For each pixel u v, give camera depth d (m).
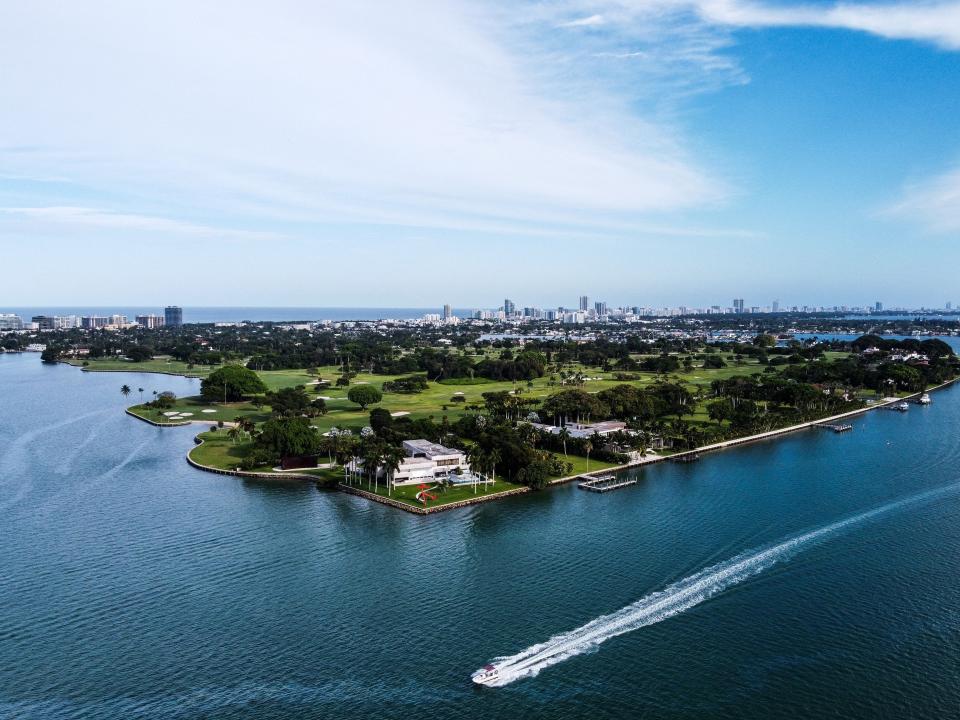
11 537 158.88
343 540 156.38
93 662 107.75
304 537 158.25
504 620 119.81
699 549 150.88
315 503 184.00
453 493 190.50
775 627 117.62
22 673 105.00
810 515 173.25
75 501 186.38
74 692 100.69
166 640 113.69
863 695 99.44
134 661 108.06
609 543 154.50
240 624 118.56
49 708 97.31
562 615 121.75
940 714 95.44
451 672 105.06
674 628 117.31
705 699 98.62
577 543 154.50
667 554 148.00
